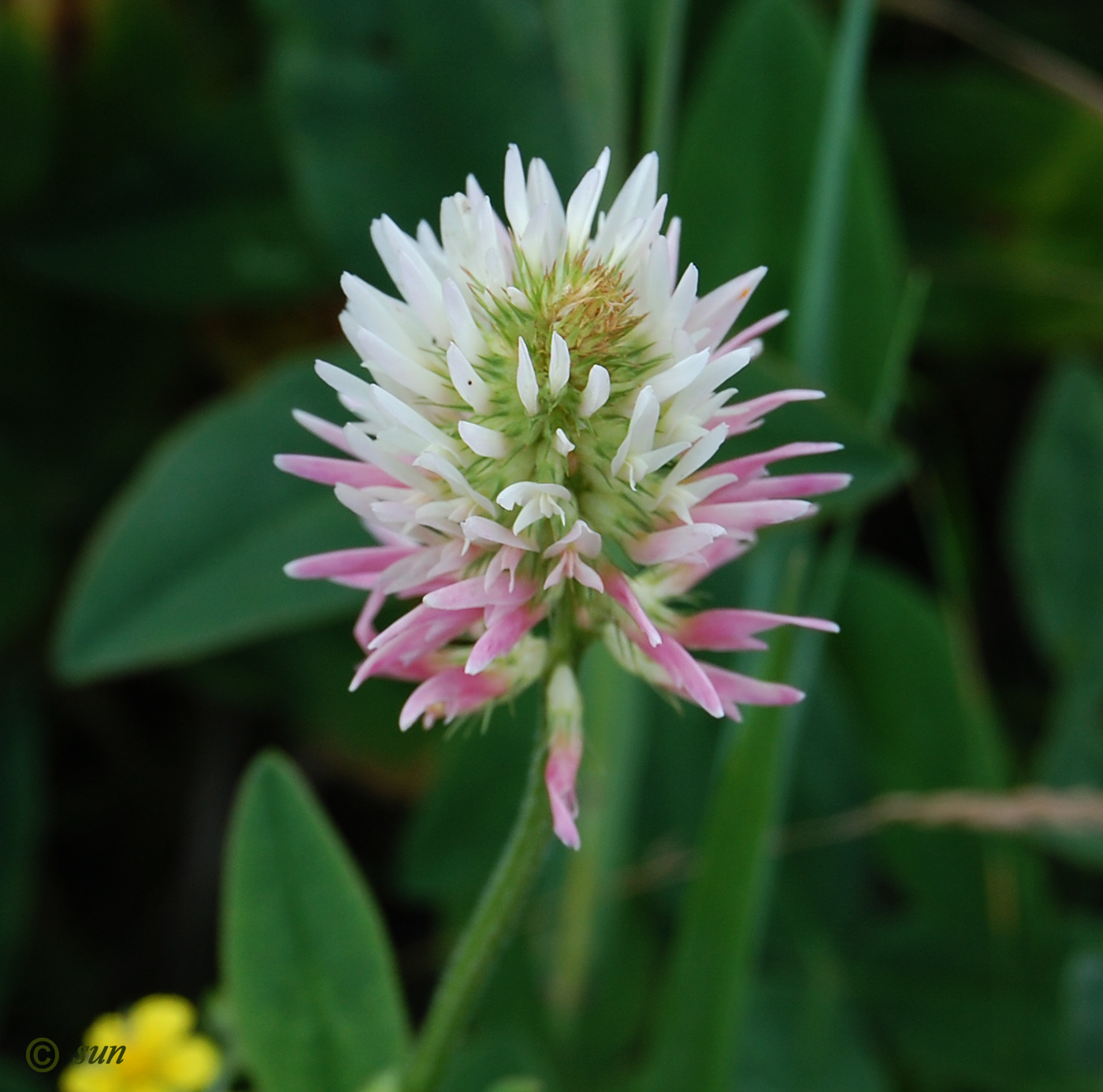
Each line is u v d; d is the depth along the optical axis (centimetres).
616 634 18
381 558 17
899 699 25
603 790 24
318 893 20
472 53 25
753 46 24
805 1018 24
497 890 18
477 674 17
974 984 25
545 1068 24
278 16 25
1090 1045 23
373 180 25
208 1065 21
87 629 23
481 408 17
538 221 17
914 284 22
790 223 24
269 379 24
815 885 25
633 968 25
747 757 20
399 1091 19
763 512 17
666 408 17
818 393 17
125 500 23
